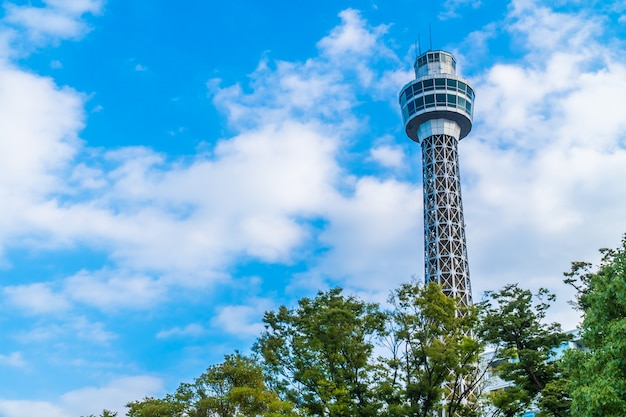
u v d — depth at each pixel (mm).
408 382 49844
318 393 48531
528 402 53719
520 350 55406
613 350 34406
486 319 58000
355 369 49875
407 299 50938
